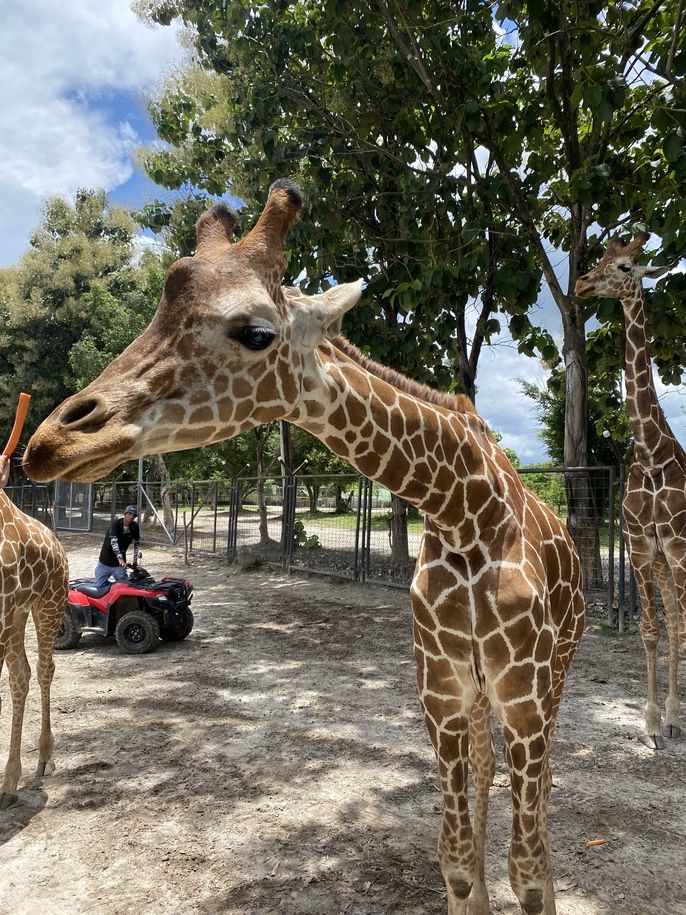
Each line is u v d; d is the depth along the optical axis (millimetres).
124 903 2932
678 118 7109
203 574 13070
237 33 9719
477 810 2828
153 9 10094
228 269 1608
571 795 3920
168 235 14438
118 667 6770
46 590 4102
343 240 10875
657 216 7531
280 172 10211
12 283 24125
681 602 4797
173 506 19172
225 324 1550
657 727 4789
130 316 21859
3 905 2920
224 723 5148
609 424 12781
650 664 4895
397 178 9773
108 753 4555
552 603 2484
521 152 9672
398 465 1991
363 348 9984
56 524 21078
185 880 3096
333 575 11984
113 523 7785
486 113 9109
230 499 14555
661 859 3252
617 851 3316
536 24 8203
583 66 7988
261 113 9805
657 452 4969
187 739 4816
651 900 2941
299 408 1748
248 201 11594
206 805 3811
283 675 6473
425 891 3004
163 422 1506
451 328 9281
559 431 19391
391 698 5766
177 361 1533
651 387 5121
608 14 8812
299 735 4891
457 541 2107
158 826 3576
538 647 2082
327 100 10227
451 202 9172
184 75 12586
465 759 2213
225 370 1562
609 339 10820
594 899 2939
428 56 9398
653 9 7598
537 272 8789
